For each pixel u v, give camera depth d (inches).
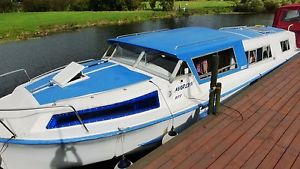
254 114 324.5
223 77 417.7
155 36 437.7
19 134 295.1
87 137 304.8
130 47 404.8
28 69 803.4
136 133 331.0
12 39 1195.3
